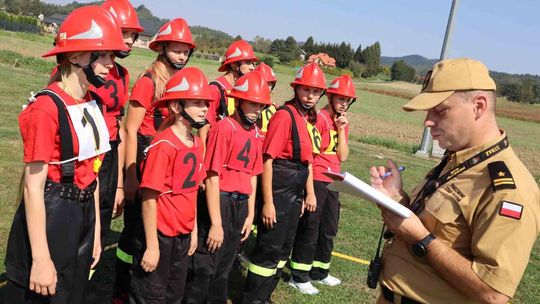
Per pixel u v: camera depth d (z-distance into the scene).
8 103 14.55
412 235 2.56
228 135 4.37
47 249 2.89
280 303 5.41
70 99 3.00
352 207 9.73
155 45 4.71
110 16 3.08
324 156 5.71
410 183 13.62
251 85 4.39
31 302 3.00
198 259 4.43
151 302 3.88
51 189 2.96
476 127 2.53
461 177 2.56
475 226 2.46
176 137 3.79
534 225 2.36
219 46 116.31
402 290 2.72
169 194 3.79
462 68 2.53
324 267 6.07
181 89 3.69
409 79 120.56
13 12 141.50
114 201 4.66
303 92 4.91
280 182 4.84
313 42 122.94
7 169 8.11
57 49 2.93
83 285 3.26
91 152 3.09
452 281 2.49
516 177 2.40
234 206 4.52
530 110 77.38
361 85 88.25
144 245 3.86
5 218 6.13
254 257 4.93
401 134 31.78
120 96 4.53
